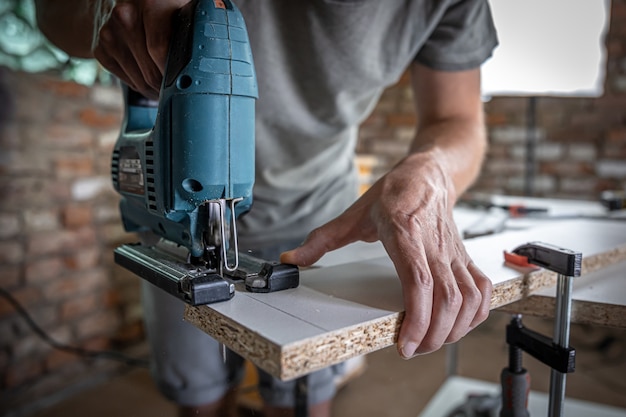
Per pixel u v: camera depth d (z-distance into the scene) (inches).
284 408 36.8
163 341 30.9
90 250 71.5
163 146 21.2
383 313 19.4
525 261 25.7
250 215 39.3
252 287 21.7
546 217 47.4
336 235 24.4
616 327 23.6
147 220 27.1
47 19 32.3
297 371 16.5
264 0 31.1
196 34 20.1
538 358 24.3
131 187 26.3
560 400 23.4
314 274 25.2
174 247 25.8
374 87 37.0
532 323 30.1
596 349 79.1
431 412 54.6
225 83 20.3
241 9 30.9
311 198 40.9
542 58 71.3
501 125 93.6
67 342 69.6
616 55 84.3
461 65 36.4
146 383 69.4
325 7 31.0
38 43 63.9
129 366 73.5
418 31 34.5
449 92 37.4
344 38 32.4
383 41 34.5
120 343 76.4
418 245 20.9
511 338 26.2
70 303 69.6
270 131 35.8
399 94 98.4
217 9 20.6
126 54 24.0
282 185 38.8
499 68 72.3
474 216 47.1
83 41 30.6
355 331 18.0
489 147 94.8
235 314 18.9
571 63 70.6
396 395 63.2
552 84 71.9
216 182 20.9
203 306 20.1
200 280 20.0
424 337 19.4
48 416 62.4
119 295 75.6
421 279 19.5
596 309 23.8
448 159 31.1
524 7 70.2
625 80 84.2
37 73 63.2
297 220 40.9
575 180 90.2
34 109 63.2
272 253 40.4
